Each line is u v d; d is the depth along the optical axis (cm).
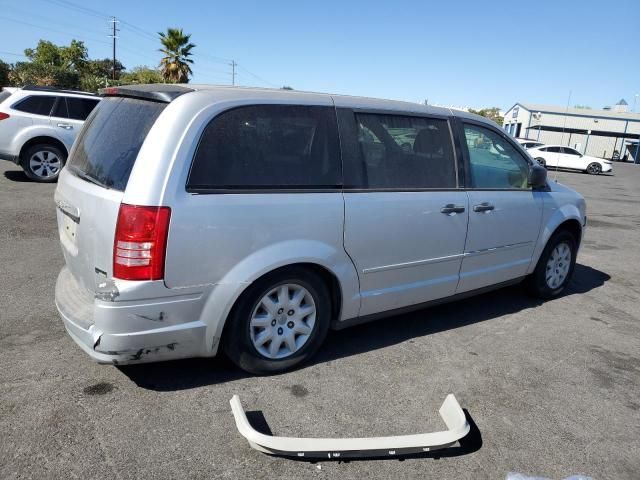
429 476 268
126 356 293
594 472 281
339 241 353
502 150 474
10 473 245
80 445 268
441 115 425
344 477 263
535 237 506
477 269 456
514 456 289
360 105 375
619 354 431
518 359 407
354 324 387
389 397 337
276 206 323
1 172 1166
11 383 319
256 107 325
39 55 5194
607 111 5819
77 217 316
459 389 355
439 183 415
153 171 286
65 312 313
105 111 354
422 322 469
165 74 4225
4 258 567
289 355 355
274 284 334
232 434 287
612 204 1483
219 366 356
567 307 539
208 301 308
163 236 286
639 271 714
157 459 263
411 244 395
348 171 359
